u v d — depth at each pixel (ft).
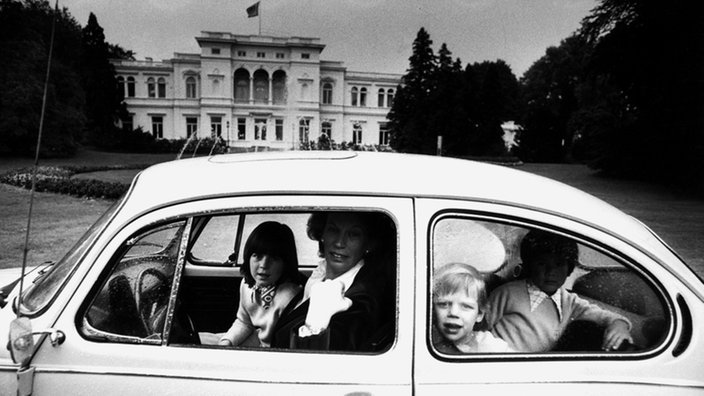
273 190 6.28
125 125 257.14
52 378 5.89
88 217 42.91
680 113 92.48
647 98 98.84
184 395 5.84
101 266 6.20
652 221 46.03
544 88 264.31
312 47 260.42
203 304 9.25
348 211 6.19
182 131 261.24
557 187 6.88
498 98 197.36
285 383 5.80
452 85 195.62
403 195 6.23
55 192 61.57
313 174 6.52
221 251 9.44
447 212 6.17
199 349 6.08
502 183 6.59
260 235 7.75
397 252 6.06
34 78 133.69
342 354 5.97
